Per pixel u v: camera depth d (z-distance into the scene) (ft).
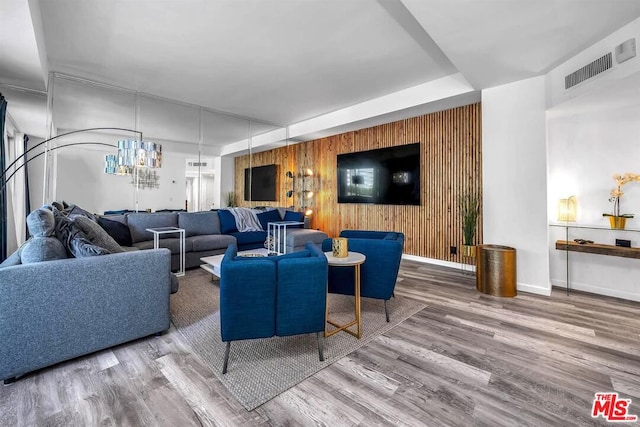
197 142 21.22
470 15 6.79
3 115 11.18
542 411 4.60
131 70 11.78
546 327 7.67
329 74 12.14
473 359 6.11
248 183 23.98
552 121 11.60
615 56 7.61
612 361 6.05
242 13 8.05
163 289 6.99
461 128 13.87
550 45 8.24
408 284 11.60
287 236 15.58
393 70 11.73
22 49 8.02
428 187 15.21
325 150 20.58
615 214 10.23
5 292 5.03
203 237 14.26
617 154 10.21
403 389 5.12
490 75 10.16
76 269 5.75
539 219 10.28
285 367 5.78
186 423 4.32
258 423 4.32
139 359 6.04
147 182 18.60
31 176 19.17
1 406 4.61
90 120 17.37
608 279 10.32
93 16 8.23
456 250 14.20
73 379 5.33
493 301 9.65
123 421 4.34
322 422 4.34
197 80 12.78
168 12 8.04
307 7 7.78
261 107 16.61
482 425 4.30
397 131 16.42
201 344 6.70
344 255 7.55
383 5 7.68
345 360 6.06
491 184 11.26
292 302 5.57
